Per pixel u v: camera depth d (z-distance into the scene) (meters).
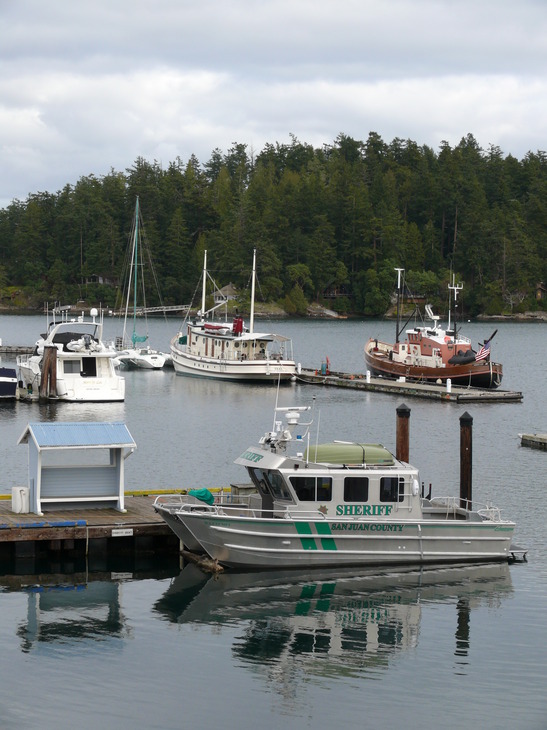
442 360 104.25
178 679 29.92
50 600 36.06
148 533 39.84
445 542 39.94
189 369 114.81
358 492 39.00
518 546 42.25
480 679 30.25
